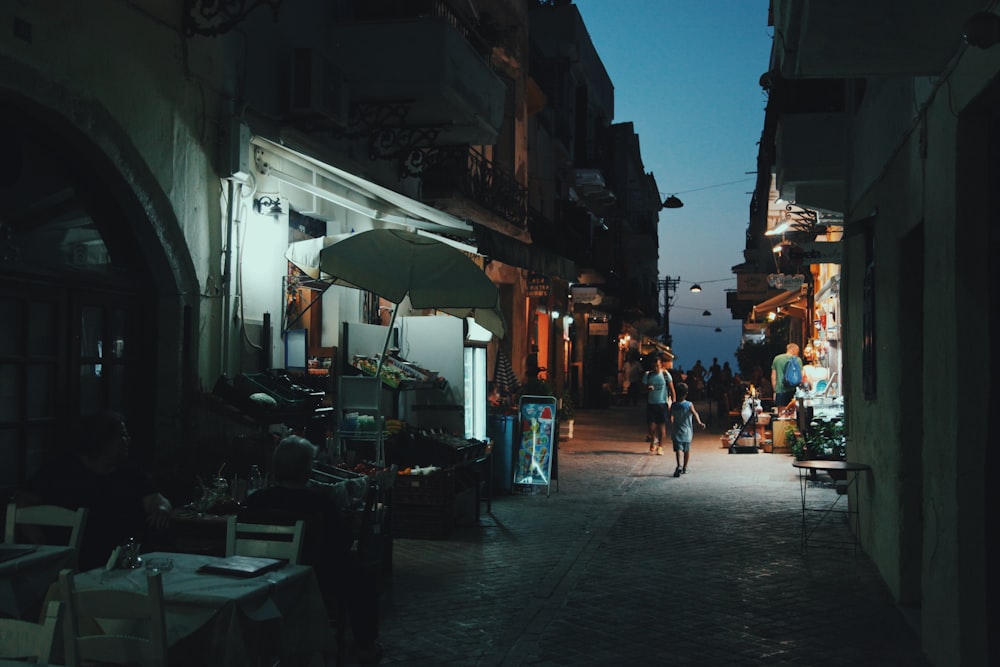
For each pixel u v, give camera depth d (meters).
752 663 5.62
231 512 6.37
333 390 10.09
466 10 13.45
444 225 11.42
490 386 14.57
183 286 7.93
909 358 6.94
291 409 8.10
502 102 13.48
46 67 6.13
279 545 4.91
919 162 6.06
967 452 5.04
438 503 9.47
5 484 6.30
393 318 9.13
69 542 5.09
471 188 16.64
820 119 10.40
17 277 6.29
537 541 9.42
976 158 5.03
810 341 20.88
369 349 11.05
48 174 6.68
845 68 5.40
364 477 7.41
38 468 6.57
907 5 4.45
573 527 10.21
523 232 19.95
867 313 8.48
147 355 7.76
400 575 7.89
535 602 6.99
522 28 21.58
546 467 12.69
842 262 10.38
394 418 10.86
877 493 8.03
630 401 40.88
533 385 13.70
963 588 5.02
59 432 6.77
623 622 6.49
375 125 11.46
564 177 30.22
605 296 35.00
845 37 4.89
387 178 13.11
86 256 7.10
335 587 5.51
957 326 5.07
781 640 6.09
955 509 5.09
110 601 3.47
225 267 8.57
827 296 18.53
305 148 10.34
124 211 7.36
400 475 9.55
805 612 6.77
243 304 8.96
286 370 9.30
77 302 6.95
